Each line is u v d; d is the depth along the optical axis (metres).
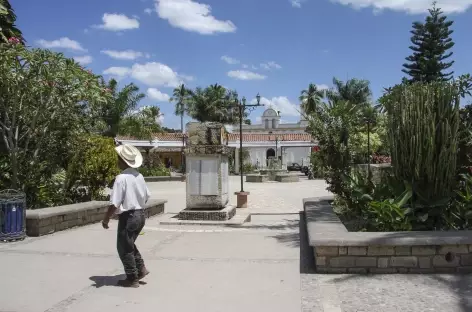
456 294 4.90
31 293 5.14
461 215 6.97
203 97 45.84
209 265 6.39
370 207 7.22
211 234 9.00
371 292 5.05
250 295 5.05
